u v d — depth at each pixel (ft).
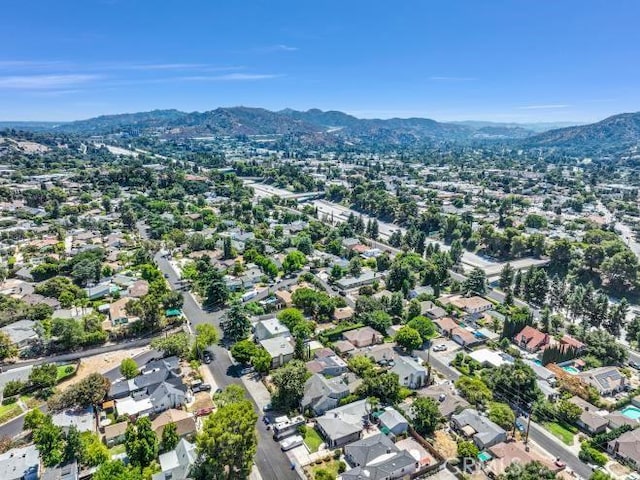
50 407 284.61
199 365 354.54
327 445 269.44
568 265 615.57
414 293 508.12
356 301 453.58
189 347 367.04
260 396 315.78
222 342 393.91
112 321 418.92
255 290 519.60
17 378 325.62
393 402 309.83
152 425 272.72
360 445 258.37
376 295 503.20
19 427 282.56
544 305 497.46
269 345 367.66
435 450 263.49
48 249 612.70
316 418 286.25
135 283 510.17
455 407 300.20
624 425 281.33
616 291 553.64
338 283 538.47
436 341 409.90
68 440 244.01
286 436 275.39
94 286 507.30
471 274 526.57
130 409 291.79
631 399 320.09
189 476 229.25
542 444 276.41
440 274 546.67
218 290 469.98
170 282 536.42
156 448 252.01
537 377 342.23
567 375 344.28
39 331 372.99
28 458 241.96
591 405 317.63
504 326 412.98
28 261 573.33
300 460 256.32
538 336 399.65
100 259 586.45
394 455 252.01
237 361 359.05
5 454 244.83
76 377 337.11
